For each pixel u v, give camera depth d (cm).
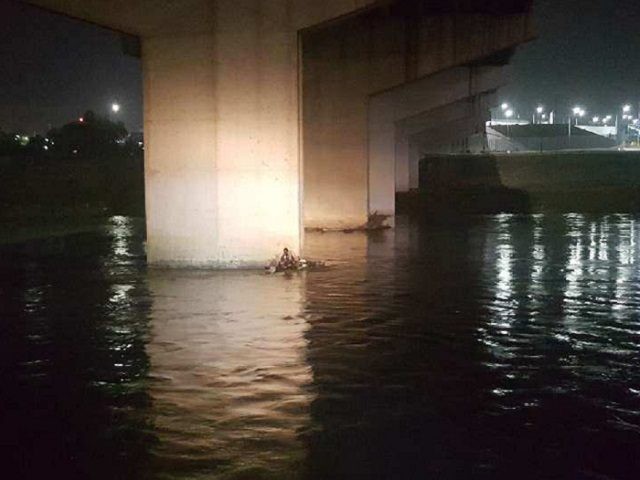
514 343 1819
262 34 2733
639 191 6838
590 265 3005
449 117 6831
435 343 1819
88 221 4866
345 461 1140
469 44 4034
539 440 1227
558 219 5053
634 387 1493
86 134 9706
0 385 1510
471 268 2947
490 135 16538
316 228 4388
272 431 1255
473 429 1270
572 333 1917
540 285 2572
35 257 3256
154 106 2783
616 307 2222
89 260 3152
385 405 1380
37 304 2277
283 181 2805
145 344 1811
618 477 1098
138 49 3666
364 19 4112
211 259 2848
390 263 3086
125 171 7369
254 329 1956
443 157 9756
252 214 2819
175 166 2806
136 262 3077
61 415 1340
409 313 2142
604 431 1267
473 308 2206
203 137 2781
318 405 1378
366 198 4353
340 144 4316
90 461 1148
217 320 2056
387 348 1770
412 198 6762
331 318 2077
